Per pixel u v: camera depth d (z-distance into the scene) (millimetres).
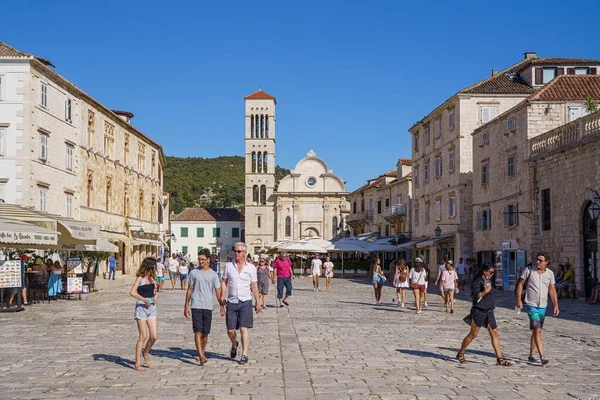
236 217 127688
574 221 30547
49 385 10328
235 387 10164
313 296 33969
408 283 26719
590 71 47344
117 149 56562
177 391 9867
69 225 26172
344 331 17844
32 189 38156
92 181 49500
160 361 12617
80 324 19078
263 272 26203
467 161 48062
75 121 45875
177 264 42844
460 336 16984
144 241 62312
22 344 14891
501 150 40094
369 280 57250
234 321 12516
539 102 35906
